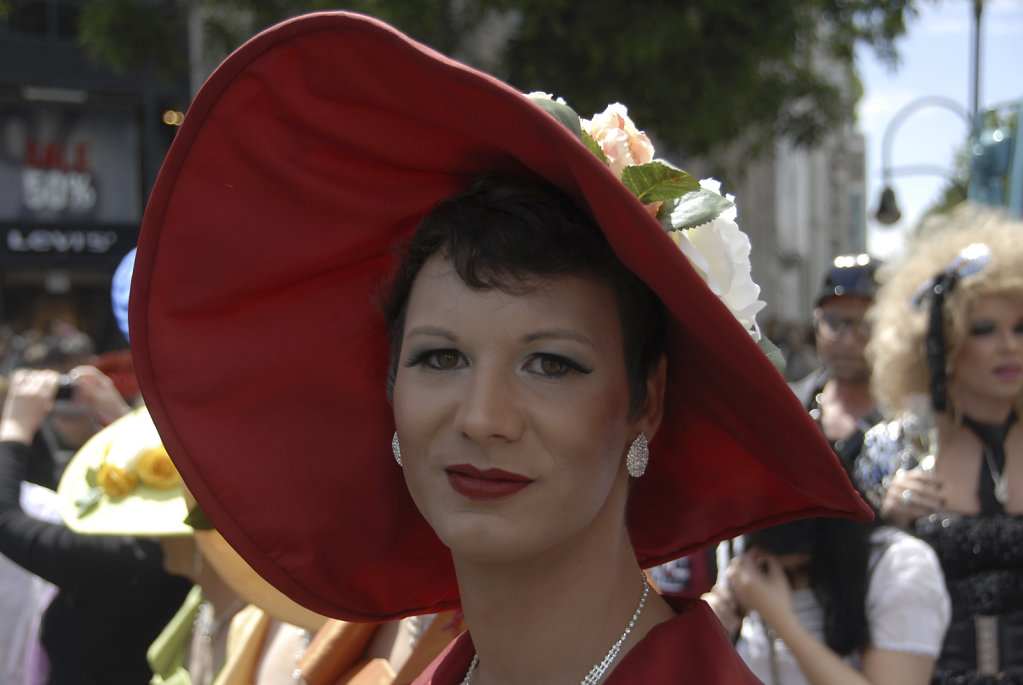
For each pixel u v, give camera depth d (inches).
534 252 38.3
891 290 119.1
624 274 39.9
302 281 47.7
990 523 100.4
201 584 89.4
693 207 41.5
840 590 81.8
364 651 67.2
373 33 35.5
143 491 89.3
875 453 113.1
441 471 39.3
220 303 47.3
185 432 48.2
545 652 41.0
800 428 38.4
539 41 263.1
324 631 67.3
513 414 37.9
